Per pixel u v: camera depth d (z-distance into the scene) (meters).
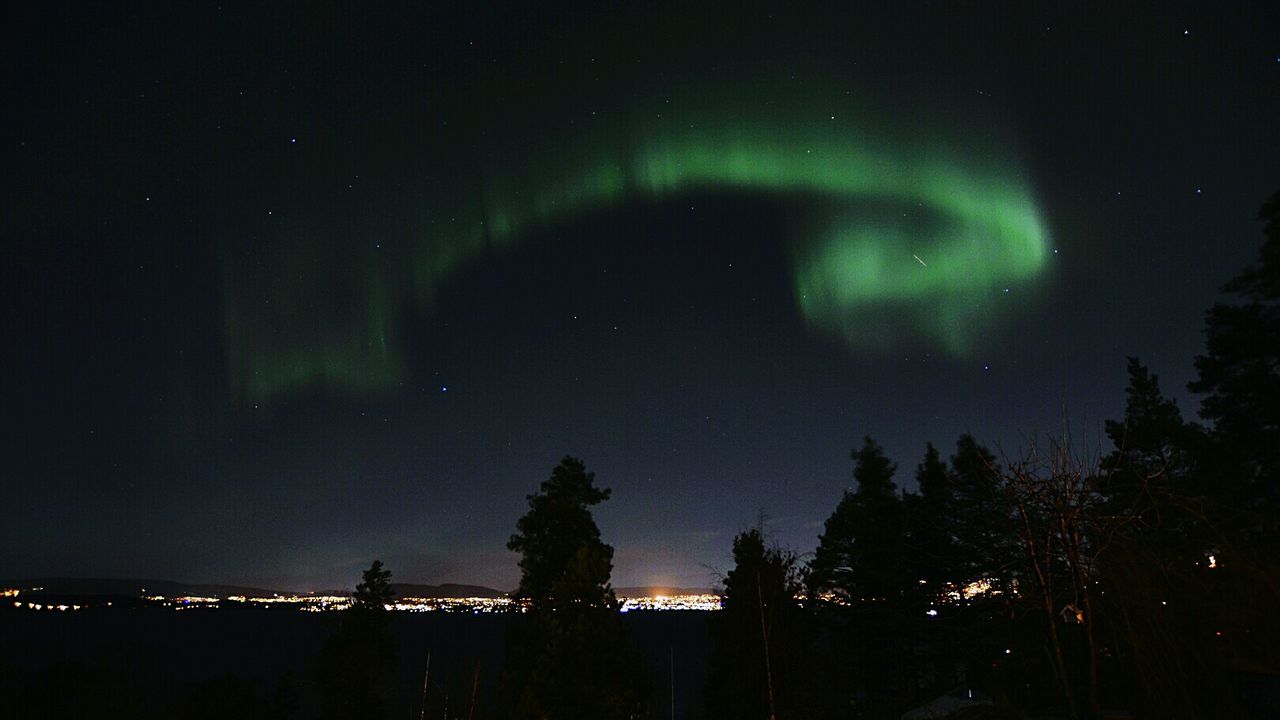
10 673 43.28
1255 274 21.94
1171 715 10.20
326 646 41.47
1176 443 21.12
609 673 21.33
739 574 25.39
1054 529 12.16
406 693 48.78
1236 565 9.88
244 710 42.78
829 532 32.88
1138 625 10.88
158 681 47.88
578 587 21.92
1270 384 21.30
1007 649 18.81
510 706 25.81
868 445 32.78
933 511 28.52
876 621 29.27
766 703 23.44
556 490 30.20
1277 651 9.67
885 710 28.45
